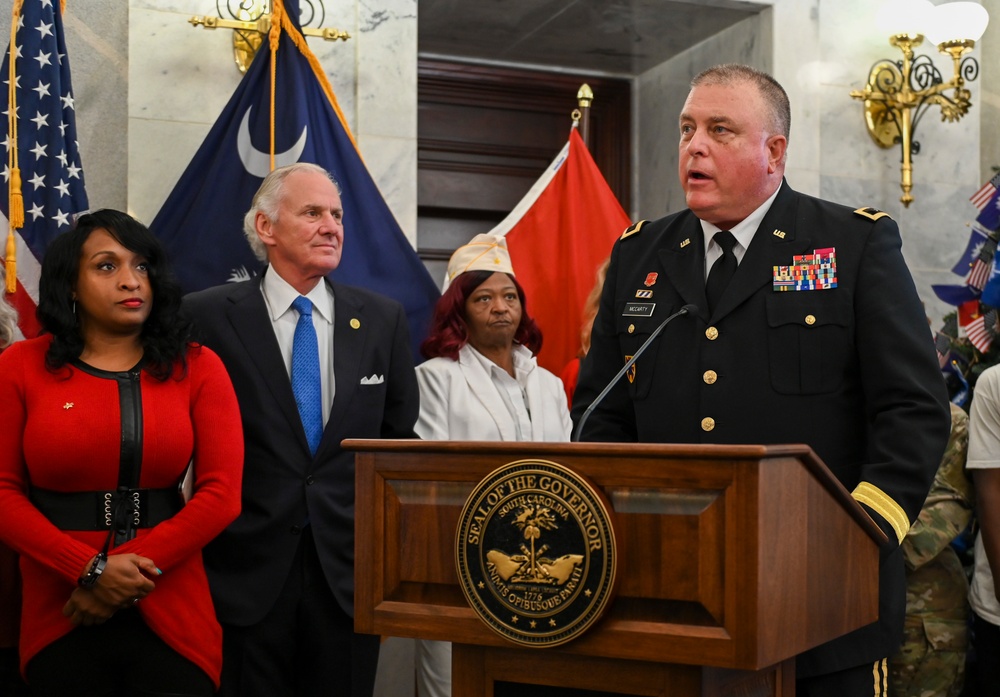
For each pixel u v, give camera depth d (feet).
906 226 15.44
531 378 11.51
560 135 17.38
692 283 6.77
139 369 8.15
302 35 11.94
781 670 5.18
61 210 10.78
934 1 15.67
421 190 16.52
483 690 4.99
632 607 4.56
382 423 9.91
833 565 5.00
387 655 12.53
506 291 11.33
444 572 4.96
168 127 12.38
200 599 8.09
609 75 17.56
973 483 11.22
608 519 4.49
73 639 7.72
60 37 11.04
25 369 8.00
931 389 6.06
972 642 12.50
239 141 11.68
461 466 4.91
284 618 8.83
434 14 15.12
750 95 6.59
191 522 7.89
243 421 9.05
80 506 7.82
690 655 4.41
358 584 5.13
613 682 4.70
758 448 4.27
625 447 4.51
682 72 16.61
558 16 15.16
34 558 7.58
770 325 6.48
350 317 9.60
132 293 8.05
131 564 7.57
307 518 8.95
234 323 9.23
